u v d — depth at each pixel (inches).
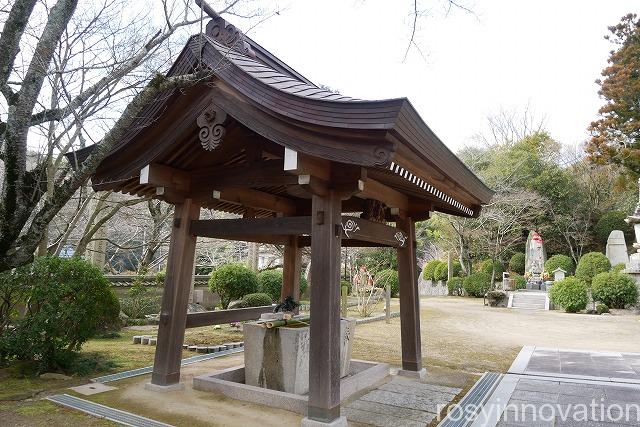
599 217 1056.2
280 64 207.0
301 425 145.6
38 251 308.8
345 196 156.7
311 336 150.6
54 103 145.9
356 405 174.1
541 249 987.3
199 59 155.3
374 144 129.2
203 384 185.5
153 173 180.2
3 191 128.0
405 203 229.6
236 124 175.9
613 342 381.7
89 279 213.8
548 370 251.0
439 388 201.5
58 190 128.3
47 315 201.6
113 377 206.7
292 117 138.8
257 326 187.9
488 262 964.6
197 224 193.5
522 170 1027.3
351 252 871.1
